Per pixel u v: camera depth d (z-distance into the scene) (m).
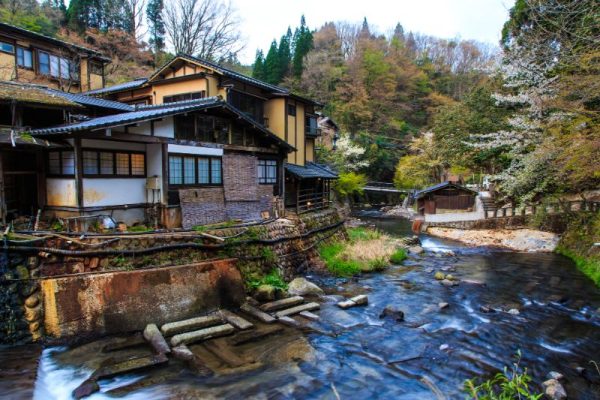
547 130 14.71
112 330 8.20
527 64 14.68
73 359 7.23
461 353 8.21
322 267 14.98
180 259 10.03
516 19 14.53
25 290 7.59
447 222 25.77
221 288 10.27
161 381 6.64
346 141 39.69
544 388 6.73
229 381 6.75
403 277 14.69
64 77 21.80
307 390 6.59
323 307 10.87
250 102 20.95
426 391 6.66
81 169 10.39
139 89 21.08
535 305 11.52
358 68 52.38
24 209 11.49
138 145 12.13
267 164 17.62
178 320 9.10
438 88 60.84
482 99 25.03
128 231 10.48
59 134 9.95
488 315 10.62
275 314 9.97
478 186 31.67
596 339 8.99
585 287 13.34
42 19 30.92
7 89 11.60
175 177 12.55
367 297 11.65
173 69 19.78
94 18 36.22
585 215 18.41
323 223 18.56
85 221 10.36
